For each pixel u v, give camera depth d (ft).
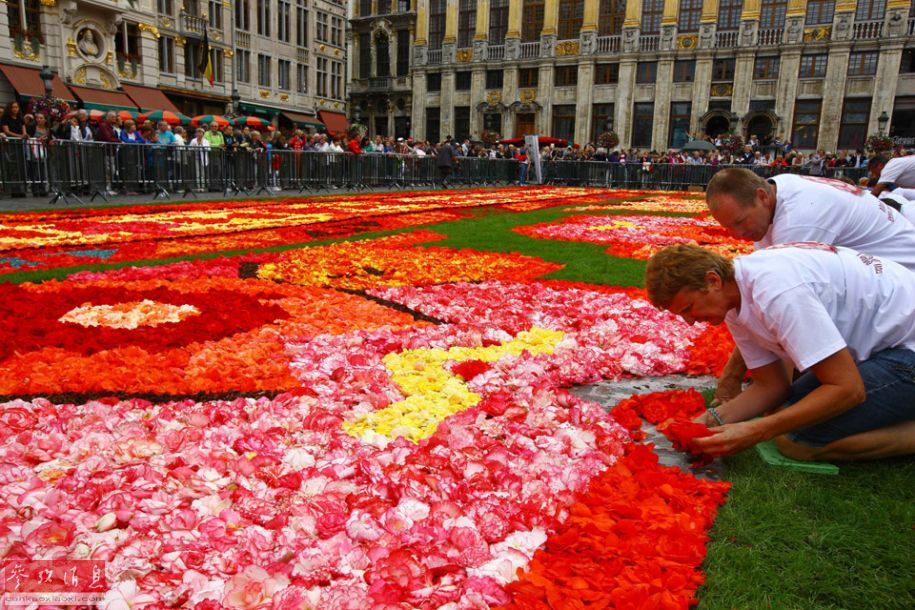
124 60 112.16
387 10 179.22
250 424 9.87
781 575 7.03
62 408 10.30
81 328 14.42
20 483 7.86
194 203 48.85
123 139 53.01
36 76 97.71
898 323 9.22
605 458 9.27
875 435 9.32
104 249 27.55
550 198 69.56
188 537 6.98
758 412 10.12
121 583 6.18
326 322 15.81
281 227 36.35
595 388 12.85
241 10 140.46
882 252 11.82
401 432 9.84
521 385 11.95
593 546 7.13
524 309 18.02
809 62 129.90
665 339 15.31
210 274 21.58
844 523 7.98
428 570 6.58
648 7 142.61
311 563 6.60
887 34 121.90
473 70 163.84
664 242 34.14
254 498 7.77
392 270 23.79
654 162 101.55
